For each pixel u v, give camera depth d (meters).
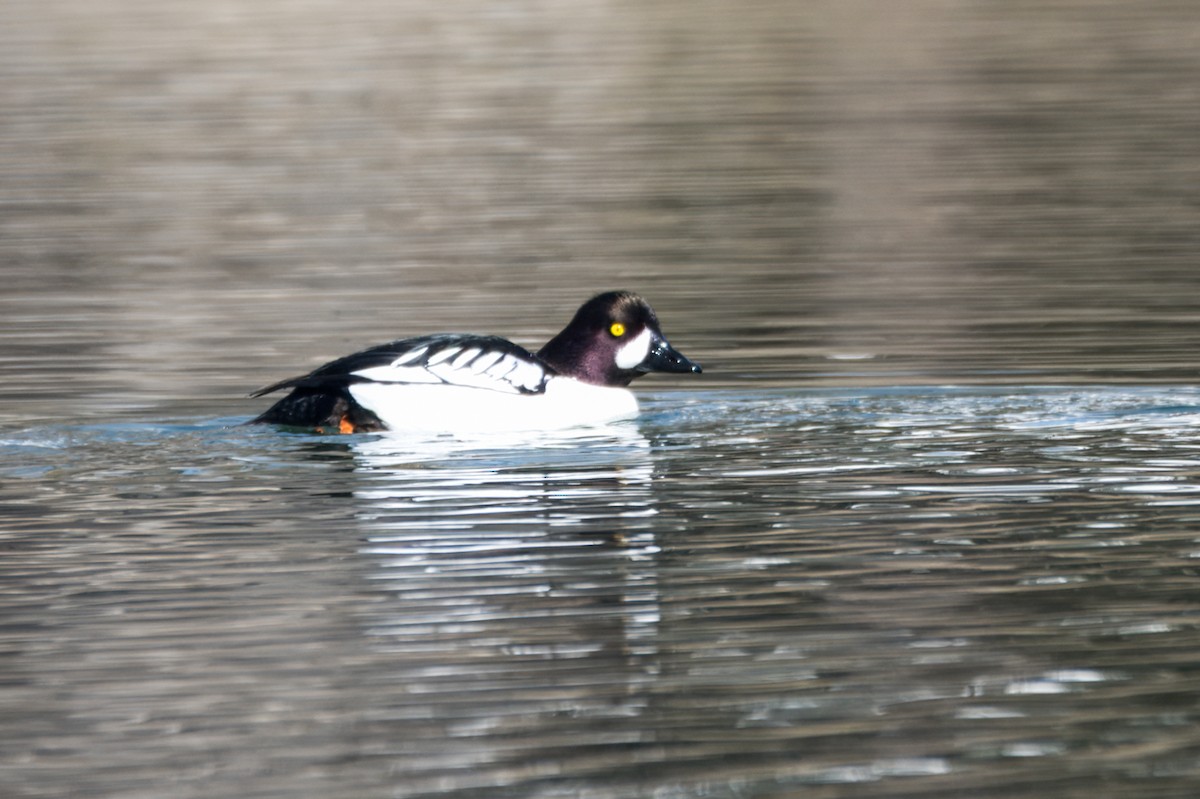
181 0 50.16
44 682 8.71
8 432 14.00
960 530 11.06
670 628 9.33
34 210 26.58
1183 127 31.39
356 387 13.87
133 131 32.94
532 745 7.93
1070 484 12.13
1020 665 8.77
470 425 13.90
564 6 48.69
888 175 28.08
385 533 11.10
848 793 7.45
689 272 21.69
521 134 32.22
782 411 14.73
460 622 9.46
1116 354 16.70
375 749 7.90
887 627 9.31
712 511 11.58
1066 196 26.05
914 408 14.70
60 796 7.52
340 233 24.55
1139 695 8.38
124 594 10.00
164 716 8.29
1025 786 7.50
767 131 32.19
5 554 10.77
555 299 20.22
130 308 19.91
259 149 31.11
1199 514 11.32
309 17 46.97
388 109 34.81
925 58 40.19
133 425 14.28
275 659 8.96
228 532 11.18
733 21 46.06
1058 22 44.94
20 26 46.03
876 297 19.94
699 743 7.94
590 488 12.19
